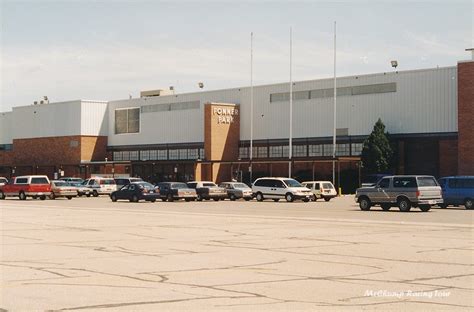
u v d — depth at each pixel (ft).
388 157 229.66
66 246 67.10
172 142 309.22
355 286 43.32
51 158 343.67
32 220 106.32
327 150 256.11
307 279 46.11
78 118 330.34
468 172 210.38
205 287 42.80
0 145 379.96
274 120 274.36
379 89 241.55
